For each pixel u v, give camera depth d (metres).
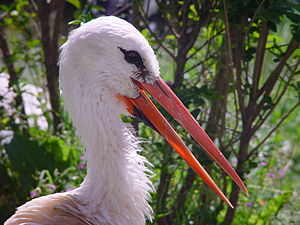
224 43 7.23
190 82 8.31
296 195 9.36
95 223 5.07
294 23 6.84
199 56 8.87
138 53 4.96
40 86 9.70
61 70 5.06
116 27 4.92
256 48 6.81
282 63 6.74
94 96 5.01
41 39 8.79
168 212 7.18
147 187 5.36
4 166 8.55
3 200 8.36
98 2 8.52
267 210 8.19
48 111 9.03
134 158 5.32
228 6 6.47
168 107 5.10
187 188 7.59
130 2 8.45
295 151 10.98
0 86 10.02
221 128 7.13
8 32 11.33
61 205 5.07
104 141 5.12
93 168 5.21
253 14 6.56
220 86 7.56
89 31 4.92
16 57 9.09
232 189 7.20
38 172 7.93
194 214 7.32
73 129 8.80
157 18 13.15
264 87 6.92
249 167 7.00
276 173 8.88
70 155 8.41
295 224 8.31
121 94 5.12
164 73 10.62
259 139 9.45
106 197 5.20
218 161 5.06
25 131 9.05
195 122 5.11
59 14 8.68
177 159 7.12
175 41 7.71
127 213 5.25
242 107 6.96
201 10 7.00
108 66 4.96
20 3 9.04
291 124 11.85
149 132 8.52
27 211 4.99
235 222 8.13
